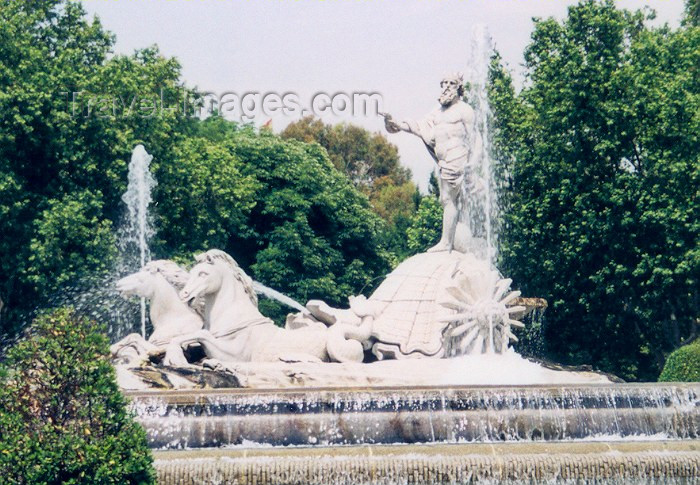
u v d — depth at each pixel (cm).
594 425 2761
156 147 5353
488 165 3684
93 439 2164
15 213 4966
